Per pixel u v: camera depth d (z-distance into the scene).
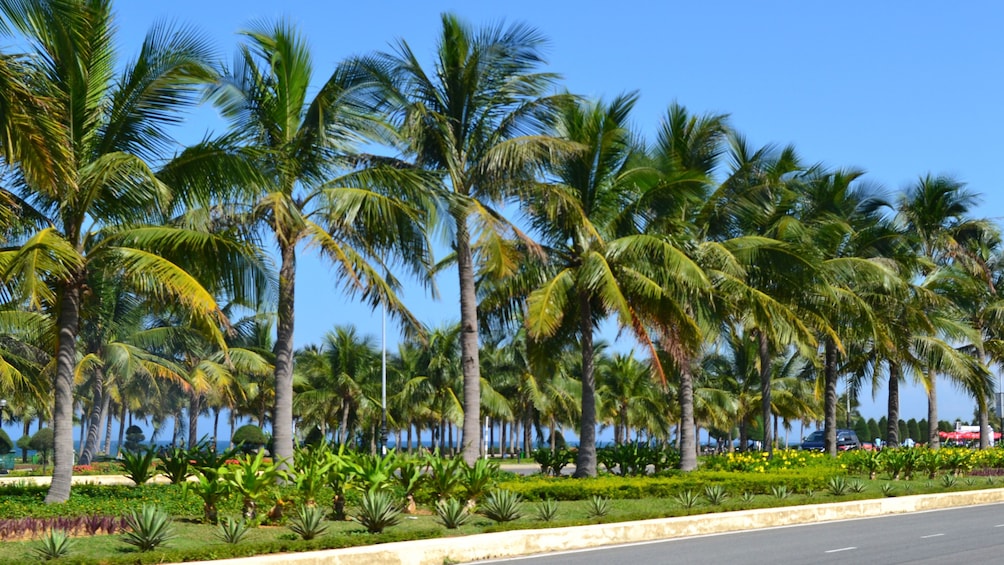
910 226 41.34
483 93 24.00
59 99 17.12
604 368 68.06
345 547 13.44
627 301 24.94
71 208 17.52
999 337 46.81
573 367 68.25
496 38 23.70
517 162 22.47
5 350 33.25
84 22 16.84
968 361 40.00
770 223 32.69
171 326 43.69
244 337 46.66
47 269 15.84
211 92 20.94
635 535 16.00
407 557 13.05
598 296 26.09
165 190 16.77
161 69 17.66
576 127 25.41
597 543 15.47
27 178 16.27
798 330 28.62
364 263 20.41
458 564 13.27
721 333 32.03
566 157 23.88
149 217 18.70
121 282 19.20
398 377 58.78
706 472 26.94
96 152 17.97
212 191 17.97
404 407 58.91
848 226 33.91
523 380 62.31
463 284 24.25
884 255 37.25
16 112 14.02
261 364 46.16
